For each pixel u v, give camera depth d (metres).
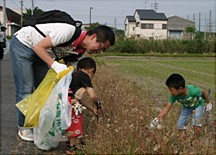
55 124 4.36
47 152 4.59
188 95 5.12
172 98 5.24
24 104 4.65
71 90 4.68
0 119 6.18
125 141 3.89
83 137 4.71
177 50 38.50
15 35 4.89
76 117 4.48
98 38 4.46
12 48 4.89
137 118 4.38
